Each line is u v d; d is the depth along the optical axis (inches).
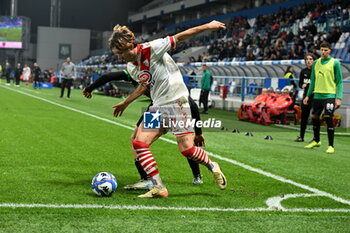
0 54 2950.3
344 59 1280.8
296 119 781.3
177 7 2566.4
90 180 284.4
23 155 362.0
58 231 182.2
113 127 594.2
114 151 403.9
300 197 260.8
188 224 198.8
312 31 1445.6
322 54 461.1
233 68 1251.2
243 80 1081.4
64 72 1182.3
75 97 1255.5
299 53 1299.2
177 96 243.1
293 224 205.5
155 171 245.8
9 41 2578.7
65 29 3043.8
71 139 467.5
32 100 1036.5
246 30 1882.4
